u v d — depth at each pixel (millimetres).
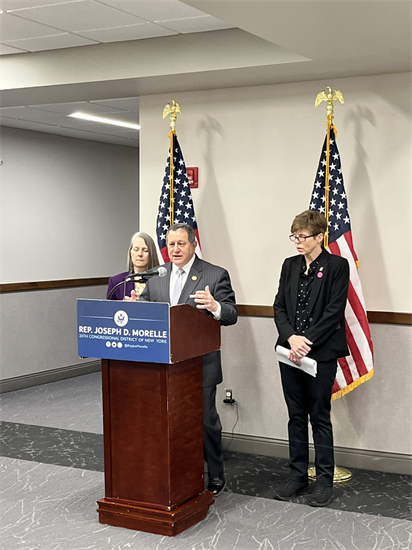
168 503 3717
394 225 4793
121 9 4316
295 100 5082
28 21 4578
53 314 8164
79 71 5219
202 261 4266
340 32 3785
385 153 4801
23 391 7629
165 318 3486
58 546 3611
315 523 3912
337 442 5012
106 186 8992
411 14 3479
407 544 3623
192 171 5426
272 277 5227
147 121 5617
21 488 4516
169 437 3670
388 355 4840
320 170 4750
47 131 7988
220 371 4262
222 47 4711
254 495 4375
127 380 3754
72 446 5512
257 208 5246
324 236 4617
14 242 7727
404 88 4727
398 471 4836
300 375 4352
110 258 9062
